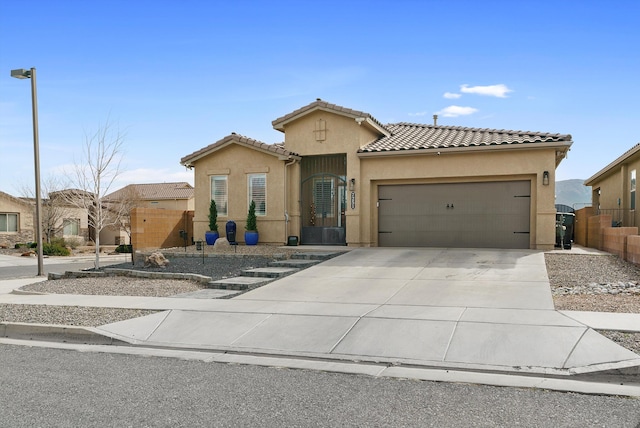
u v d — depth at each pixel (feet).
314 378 20.30
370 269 43.83
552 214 51.78
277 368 21.80
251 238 59.77
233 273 44.68
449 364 21.70
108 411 16.79
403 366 21.91
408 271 42.27
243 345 25.34
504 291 34.17
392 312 29.53
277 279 41.39
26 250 103.50
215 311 31.14
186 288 39.91
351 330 26.55
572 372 20.29
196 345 25.64
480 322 26.61
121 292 39.24
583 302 30.89
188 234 71.82
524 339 23.77
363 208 58.65
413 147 56.24
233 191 62.59
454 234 56.08
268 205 61.05
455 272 41.09
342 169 60.90
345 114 58.08
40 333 28.66
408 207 57.77
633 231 47.01
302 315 29.68
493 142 53.31
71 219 127.24
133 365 22.39
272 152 59.77
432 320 27.37
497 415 16.25
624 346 22.34
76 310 32.63
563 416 16.12
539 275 38.99
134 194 133.49
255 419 16.08
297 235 61.31
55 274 50.03
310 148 60.75
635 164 66.03
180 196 156.25
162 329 28.25
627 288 35.12
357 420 15.94
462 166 54.90
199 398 18.03
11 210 120.06
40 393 18.62
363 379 20.13
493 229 54.70
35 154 59.72
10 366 22.30
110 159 76.74
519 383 19.31
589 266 42.93
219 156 63.36
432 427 15.35
